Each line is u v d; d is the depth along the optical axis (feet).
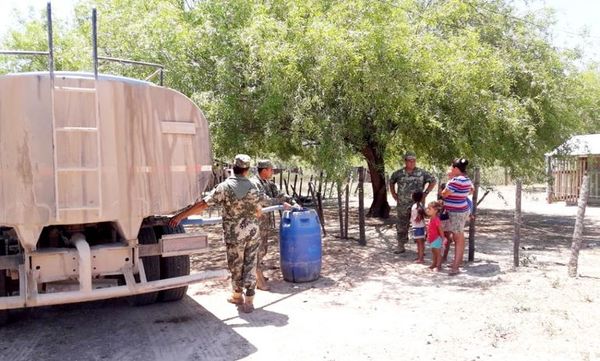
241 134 32.01
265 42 28.22
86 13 40.01
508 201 69.56
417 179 30.81
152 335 17.84
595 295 21.76
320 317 19.51
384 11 29.45
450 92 34.88
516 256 27.61
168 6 31.48
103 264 16.40
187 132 17.70
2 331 18.39
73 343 17.16
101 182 15.75
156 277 20.11
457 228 25.98
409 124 37.58
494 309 20.02
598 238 38.34
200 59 31.65
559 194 65.92
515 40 42.11
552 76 41.19
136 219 16.55
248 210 19.95
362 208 34.01
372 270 27.22
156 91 16.90
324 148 30.35
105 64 30.58
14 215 14.98
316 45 27.99
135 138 16.43
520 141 39.11
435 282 24.59
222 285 24.68
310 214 24.89
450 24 40.16
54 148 15.07
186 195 17.74
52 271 15.74
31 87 14.90
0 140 14.84
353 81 29.96
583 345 16.22
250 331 18.04
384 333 17.65
